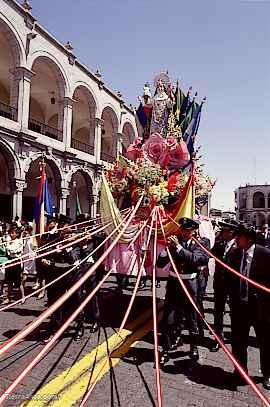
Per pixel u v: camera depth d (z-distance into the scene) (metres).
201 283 5.72
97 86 27.05
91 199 26.69
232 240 5.61
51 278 6.18
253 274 4.38
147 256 6.49
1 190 23.38
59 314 6.11
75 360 4.77
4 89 24.47
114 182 8.01
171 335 5.18
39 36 20.14
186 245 5.36
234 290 4.48
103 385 4.06
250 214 79.69
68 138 23.25
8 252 8.67
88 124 32.78
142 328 6.38
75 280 5.90
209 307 8.48
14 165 18.64
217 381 4.30
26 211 25.53
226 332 6.54
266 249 4.46
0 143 17.75
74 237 6.08
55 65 21.83
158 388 2.52
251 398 3.89
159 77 8.80
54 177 22.91
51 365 4.56
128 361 4.84
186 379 4.33
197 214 9.55
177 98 8.99
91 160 26.41
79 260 6.03
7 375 4.23
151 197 6.88
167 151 7.52
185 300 5.05
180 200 6.31
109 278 12.34
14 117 18.94
